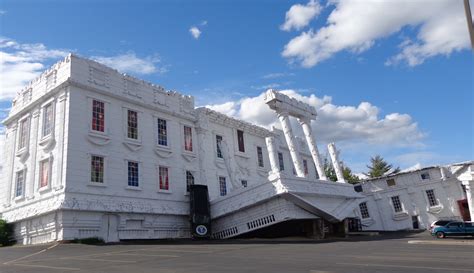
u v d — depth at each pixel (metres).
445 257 14.57
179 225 29.83
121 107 28.02
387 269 11.11
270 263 12.78
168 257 15.02
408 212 47.34
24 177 27.17
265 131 42.75
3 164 29.78
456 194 46.03
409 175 48.38
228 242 24.31
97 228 24.20
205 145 34.50
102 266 12.58
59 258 15.32
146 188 28.14
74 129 24.61
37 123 27.19
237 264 12.60
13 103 30.52
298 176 29.12
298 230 31.44
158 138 30.28
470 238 29.27
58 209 22.55
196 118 34.22
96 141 25.61
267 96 31.58
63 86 25.30
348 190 34.25
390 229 47.81
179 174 31.16
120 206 25.70
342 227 34.00
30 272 11.70
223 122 37.25
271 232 30.55
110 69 27.81
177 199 30.23
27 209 25.34
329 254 15.87
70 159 23.91
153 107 30.23
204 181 32.91
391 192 48.91
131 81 29.16
